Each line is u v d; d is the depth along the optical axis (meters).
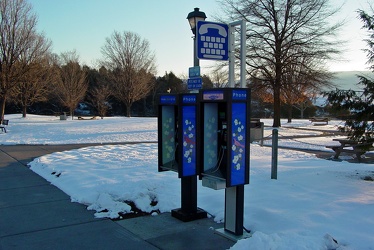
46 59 34.16
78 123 32.53
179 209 5.36
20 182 7.71
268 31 25.27
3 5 25.89
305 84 24.61
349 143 10.54
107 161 9.60
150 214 5.45
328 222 4.57
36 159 10.62
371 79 7.49
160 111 5.46
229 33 4.88
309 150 13.52
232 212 4.47
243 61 4.70
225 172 4.59
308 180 6.85
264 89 26.91
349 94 7.15
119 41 47.09
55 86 46.47
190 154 4.98
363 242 3.96
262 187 6.33
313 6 24.61
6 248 4.24
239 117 4.27
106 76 52.81
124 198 5.96
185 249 4.17
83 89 47.81
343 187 6.29
